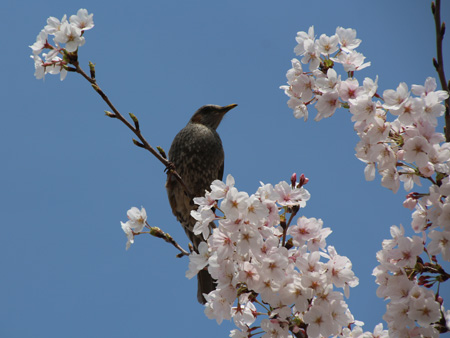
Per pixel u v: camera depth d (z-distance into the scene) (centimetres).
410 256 617
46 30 778
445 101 672
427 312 593
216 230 607
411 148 606
